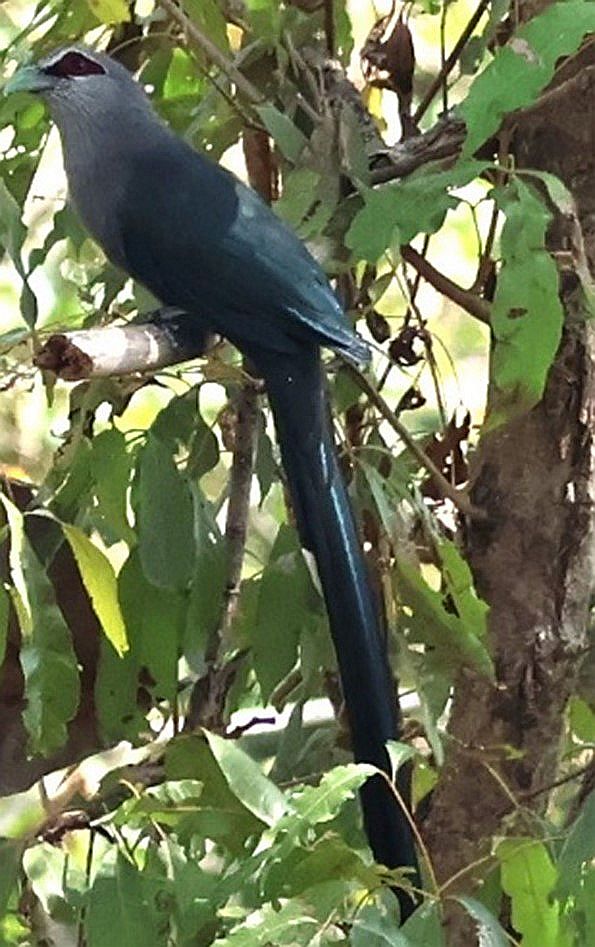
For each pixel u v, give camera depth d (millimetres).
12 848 4695
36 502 5406
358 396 5867
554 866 4285
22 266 4852
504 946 4008
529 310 4164
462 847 5152
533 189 4656
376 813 4711
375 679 5098
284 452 5535
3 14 9148
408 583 4957
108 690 5191
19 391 7988
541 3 5301
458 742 5012
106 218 6184
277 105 5910
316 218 5492
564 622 5176
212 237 5812
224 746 4020
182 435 5559
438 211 4379
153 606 5152
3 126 6316
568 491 5137
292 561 5305
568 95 5086
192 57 5910
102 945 4230
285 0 5973
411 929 3895
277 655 5223
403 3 6141
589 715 5707
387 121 7609
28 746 5137
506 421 4727
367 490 5469
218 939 3982
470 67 5828
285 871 3877
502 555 5219
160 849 4438
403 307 7844
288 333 5633
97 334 4465
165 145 6238
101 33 7082
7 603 4688
